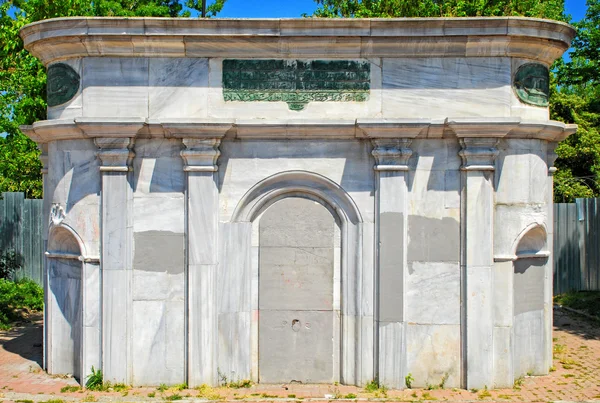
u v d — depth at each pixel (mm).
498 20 9234
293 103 9594
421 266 9594
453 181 9609
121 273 9500
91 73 9586
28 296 16422
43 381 9891
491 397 9070
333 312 9711
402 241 9508
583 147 24062
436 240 9594
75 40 9445
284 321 9688
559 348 11992
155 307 9602
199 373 9469
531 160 9812
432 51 9539
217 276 9594
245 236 9680
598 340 12711
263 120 9391
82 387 9500
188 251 9492
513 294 9828
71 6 13383
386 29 9352
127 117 9273
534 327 10297
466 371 9477
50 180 10125
